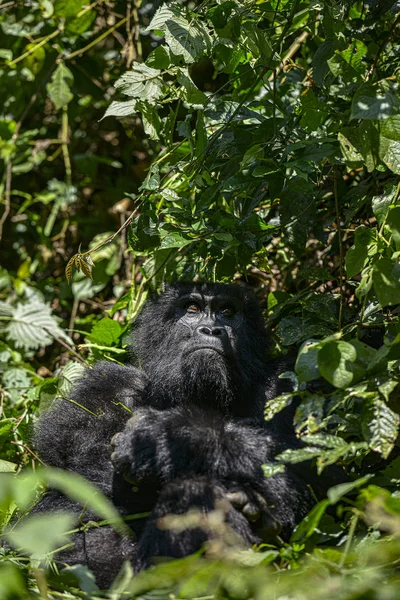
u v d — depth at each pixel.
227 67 8.61
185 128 8.56
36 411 9.50
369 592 5.29
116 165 13.09
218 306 8.48
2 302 11.45
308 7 8.48
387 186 7.46
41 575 5.81
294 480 6.89
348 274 7.24
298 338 8.07
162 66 8.21
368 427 6.10
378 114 6.51
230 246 8.52
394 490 6.95
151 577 5.57
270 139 8.57
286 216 8.59
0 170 13.39
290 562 5.84
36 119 13.66
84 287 11.95
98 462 7.67
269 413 6.33
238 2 8.27
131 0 12.09
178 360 8.30
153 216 8.48
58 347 11.90
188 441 6.70
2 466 8.02
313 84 8.84
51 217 12.80
